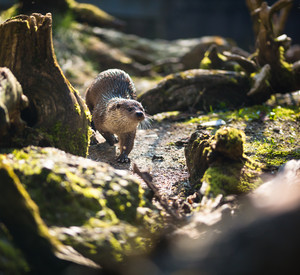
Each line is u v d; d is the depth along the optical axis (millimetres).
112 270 3025
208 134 4582
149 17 26922
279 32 9492
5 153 3410
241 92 8172
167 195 4422
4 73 3539
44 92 4156
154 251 3207
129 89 6551
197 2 29016
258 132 6258
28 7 13883
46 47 4129
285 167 3898
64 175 3229
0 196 2783
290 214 2314
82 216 3111
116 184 3473
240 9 28344
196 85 7996
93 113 6324
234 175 3938
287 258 2178
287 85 8227
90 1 24078
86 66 13156
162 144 6348
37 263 2725
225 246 2426
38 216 2801
